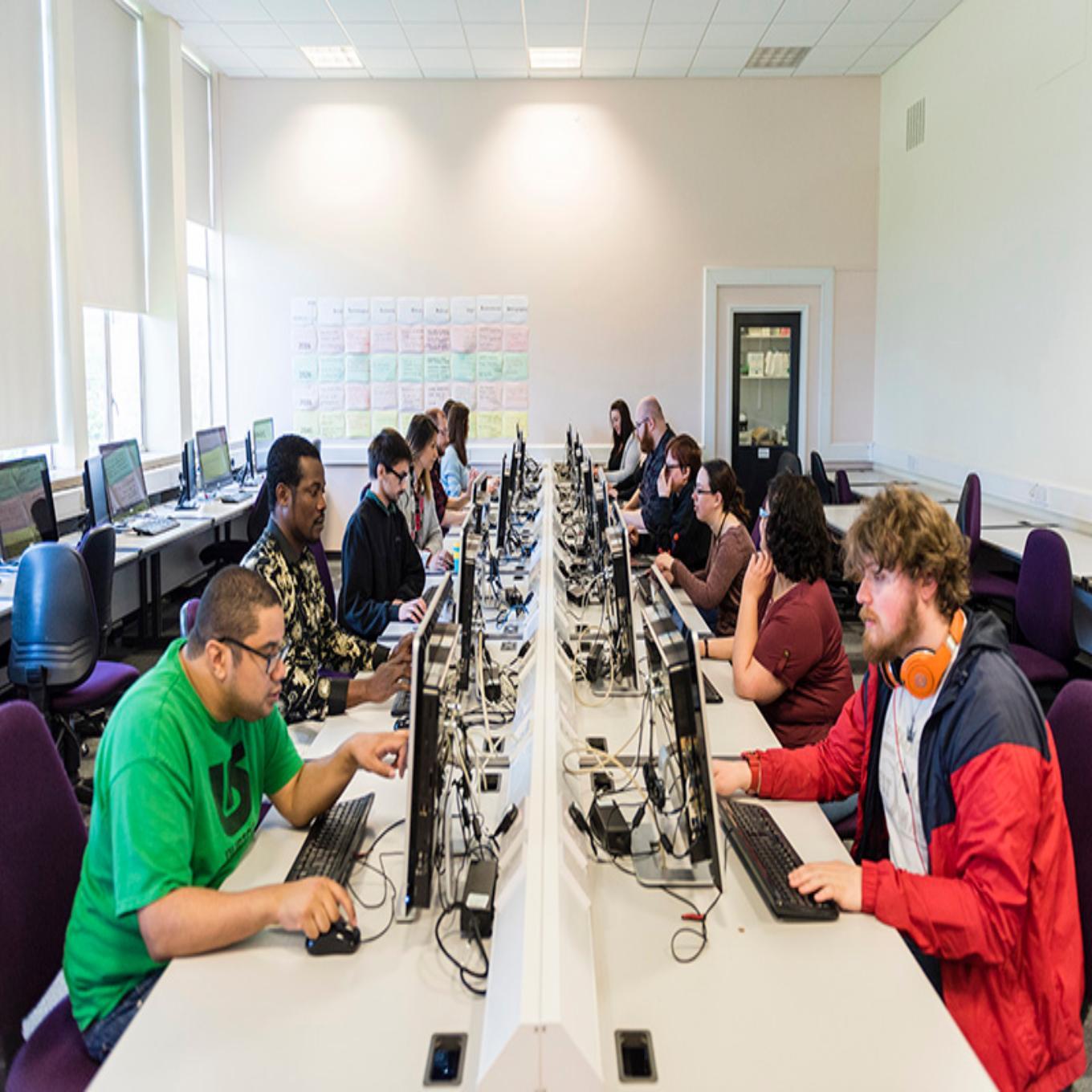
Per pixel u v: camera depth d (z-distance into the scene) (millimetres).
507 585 3932
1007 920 1406
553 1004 1089
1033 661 3709
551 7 6387
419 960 1437
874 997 1344
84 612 3398
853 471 8297
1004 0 5836
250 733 1771
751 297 8141
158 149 6770
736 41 7059
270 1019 1293
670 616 1855
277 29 6840
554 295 8102
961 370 6559
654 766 1914
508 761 2131
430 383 8203
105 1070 1194
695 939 1492
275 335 8172
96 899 1523
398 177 8008
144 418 7055
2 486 4180
